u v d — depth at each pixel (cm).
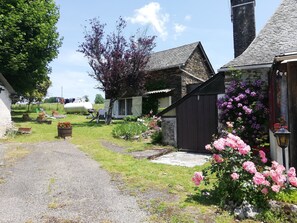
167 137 1166
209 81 1039
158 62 2470
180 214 409
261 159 503
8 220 414
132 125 1473
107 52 1948
